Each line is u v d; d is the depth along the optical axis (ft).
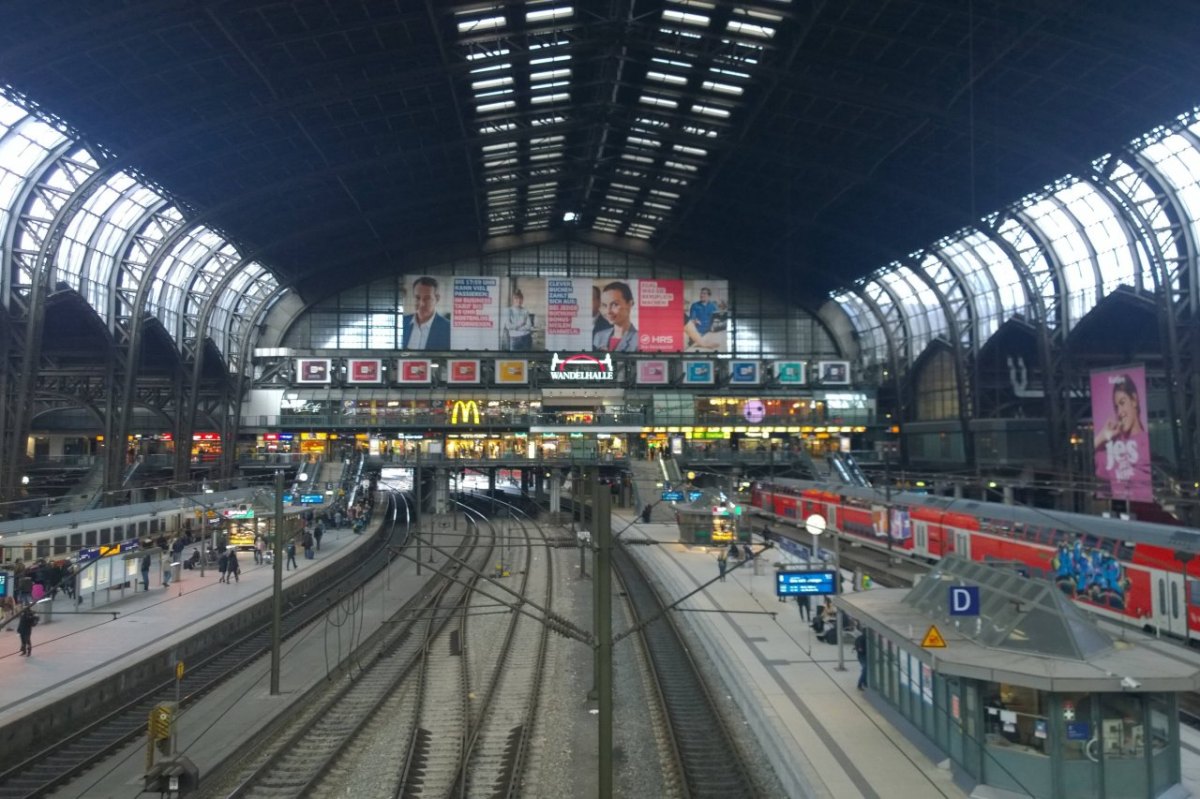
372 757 60.80
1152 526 85.25
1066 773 42.47
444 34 135.23
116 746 63.10
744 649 80.79
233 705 73.97
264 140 156.15
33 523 119.34
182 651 87.56
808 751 52.34
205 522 154.61
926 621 55.01
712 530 160.86
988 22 122.93
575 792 54.19
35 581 100.53
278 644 78.07
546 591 134.41
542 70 154.10
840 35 135.54
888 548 147.23
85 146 134.51
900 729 55.83
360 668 86.12
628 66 161.38
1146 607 83.05
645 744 63.00
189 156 152.25
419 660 90.84
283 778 56.34
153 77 125.90
